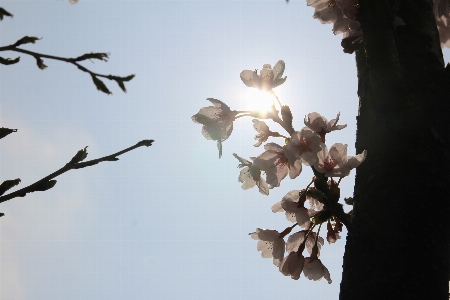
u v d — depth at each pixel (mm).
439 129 537
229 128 589
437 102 546
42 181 427
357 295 498
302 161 543
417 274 493
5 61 442
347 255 519
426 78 559
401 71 535
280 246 604
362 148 555
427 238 503
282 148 569
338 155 540
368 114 563
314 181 533
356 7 585
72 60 442
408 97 539
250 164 586
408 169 523
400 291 489
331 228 581
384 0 533
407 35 586
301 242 601
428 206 513
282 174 572
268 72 590
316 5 632
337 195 534
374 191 526
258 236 609
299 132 544
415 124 536
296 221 591
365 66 588
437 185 519
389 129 541
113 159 435
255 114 559
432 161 526
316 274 591
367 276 500
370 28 534
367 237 512
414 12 598
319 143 539
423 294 489
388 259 500
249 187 616
